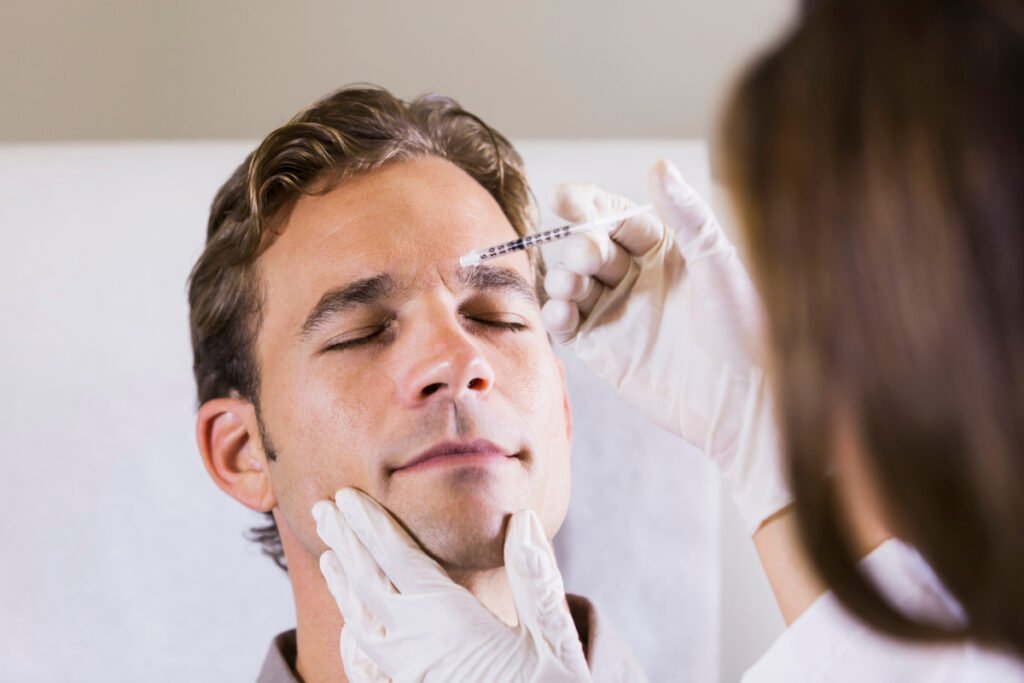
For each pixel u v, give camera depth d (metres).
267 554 1.17
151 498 1.19
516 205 1.25
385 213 1.15
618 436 1.21
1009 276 0.44
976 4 0.46
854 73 0.48
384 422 1.09
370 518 1.05
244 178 1.22
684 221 0.92
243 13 1.58
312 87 1.58
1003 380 0.45
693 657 1.19
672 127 1.56
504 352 1.14
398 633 1.01
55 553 1.18
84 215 1.24
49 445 1.20
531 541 1.02
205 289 1.21
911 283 0.46
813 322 0.49
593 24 1.57
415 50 1.58
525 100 1.57
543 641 0.98
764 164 0.51
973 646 0.69
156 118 1.58
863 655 0.76
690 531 1.21
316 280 1.13
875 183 0.46
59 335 1.22
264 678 1.15
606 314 1.11
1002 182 0.44
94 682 1.17
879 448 0.49
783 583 0.94
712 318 0.96
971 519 0.49
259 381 1.16
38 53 1.58
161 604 1.18
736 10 1.58
